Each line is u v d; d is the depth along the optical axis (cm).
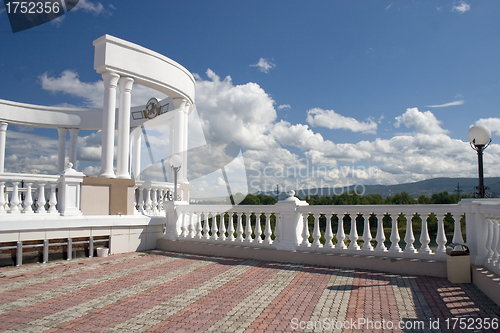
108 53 1145
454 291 554
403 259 704
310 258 811
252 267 794
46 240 879
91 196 1021
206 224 1023
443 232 684
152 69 1270
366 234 768
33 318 461
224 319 447
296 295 554
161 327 422
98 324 436
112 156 1152
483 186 672
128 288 618
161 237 1132
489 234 585
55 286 638
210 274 729
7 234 817
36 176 895
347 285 612
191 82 1507
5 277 714
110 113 1155
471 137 679
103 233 995
